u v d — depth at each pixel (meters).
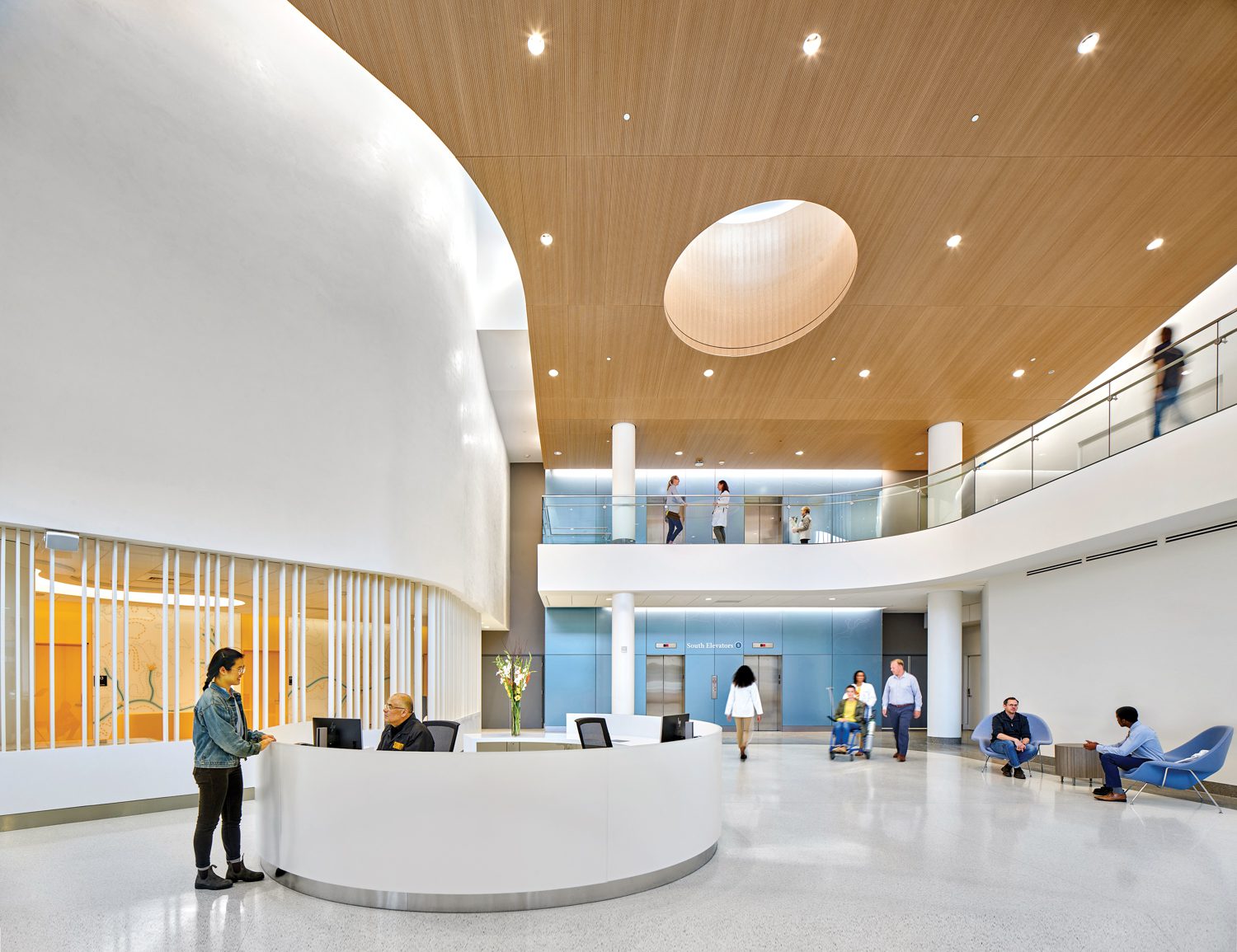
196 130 8.99
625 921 4.96
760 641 21.78
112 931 4.68
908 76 7.58
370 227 11.30
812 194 9.48
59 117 7.79
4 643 7.39
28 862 6.26
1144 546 11.23
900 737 13.82
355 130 11.19
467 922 4.91
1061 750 11.04
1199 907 5.27
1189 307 15.02
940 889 5.68
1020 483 12.80
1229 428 8.42
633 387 15.68
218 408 8.96
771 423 17.83
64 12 7.93
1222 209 9.71
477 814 5.21
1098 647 12.22
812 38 7.12
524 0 6.70
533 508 24.62
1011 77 7.59
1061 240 10.43
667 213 9.91
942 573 15.13
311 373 10.12
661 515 17.38
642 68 7.50
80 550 7.98
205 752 5.57
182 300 8.69
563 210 9.87
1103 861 6.50
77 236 7.82
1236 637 9.59
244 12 9.67
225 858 6.45
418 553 11.99
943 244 10.58
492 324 16.66
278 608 9.77
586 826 5.39
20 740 7.52
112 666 8.06
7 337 7.28
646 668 21.80
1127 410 10.12
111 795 8.09
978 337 13.23
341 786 5.39
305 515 9.88
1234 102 7.93
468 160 8.90
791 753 15.18
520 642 24.00
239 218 9.38
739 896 5.49
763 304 14.00
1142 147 8.59
